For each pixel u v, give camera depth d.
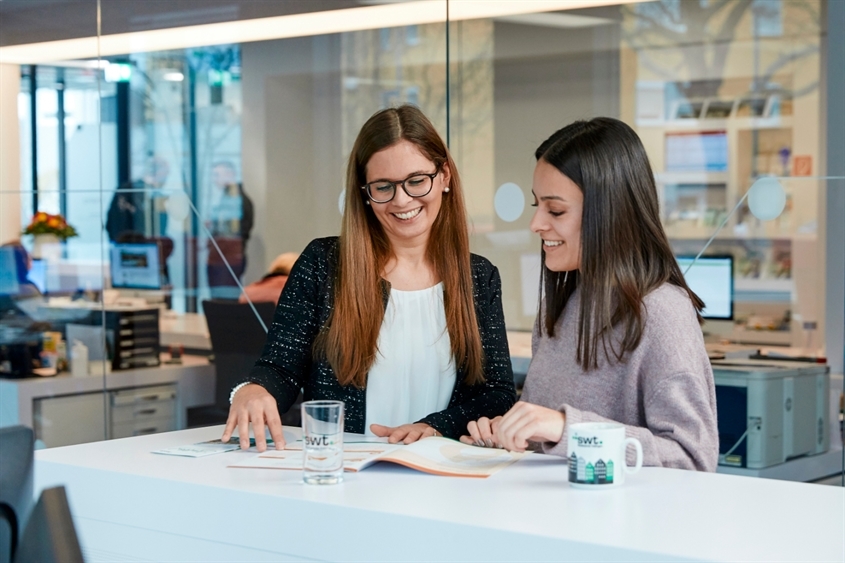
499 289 1.99
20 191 3.98
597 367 1.45
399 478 1.25
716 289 2.78
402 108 1.84
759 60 4.08
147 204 4.09
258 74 4.80
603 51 4.58
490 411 1.80
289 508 1.14
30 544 0.71
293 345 1.83
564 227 1.46
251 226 5.28
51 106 3.96
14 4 3.96
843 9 2.75
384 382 1.87
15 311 3.89
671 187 4.52
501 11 4.05
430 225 1.85
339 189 5.09
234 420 1.54
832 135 2.72
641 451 1.22
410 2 3.97
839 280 2.61
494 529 0.99
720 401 2.68
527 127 4.76
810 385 2.59
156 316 4.01
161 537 1.27
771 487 1.18
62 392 3.88
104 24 4.01
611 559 0.93
